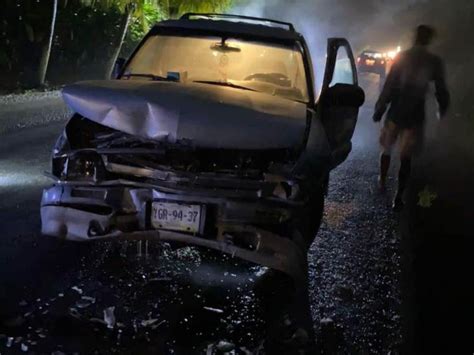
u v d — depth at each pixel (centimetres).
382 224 634
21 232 499
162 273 450
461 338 389
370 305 430
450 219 670
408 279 484
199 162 412
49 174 427
